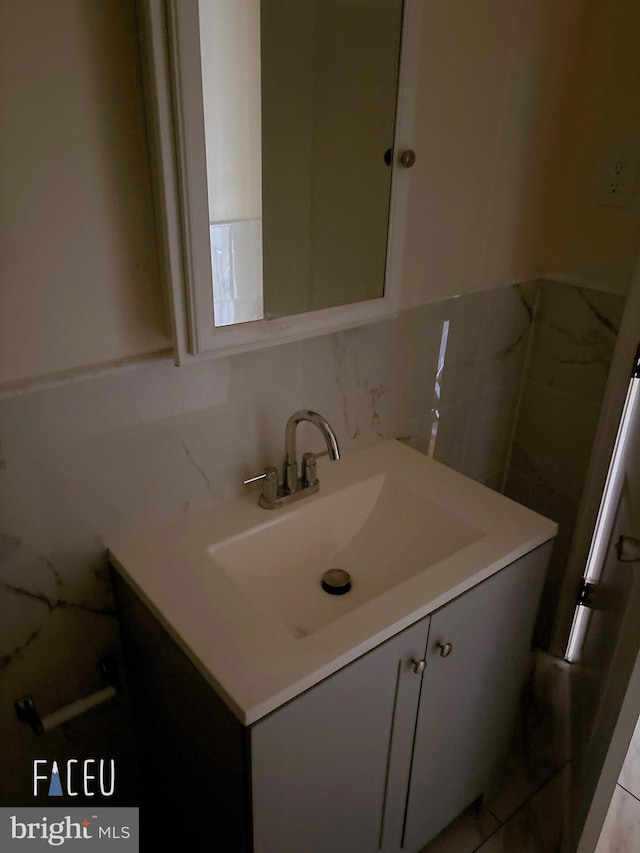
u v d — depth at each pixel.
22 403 0.91
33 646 1.08
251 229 0.98
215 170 0.91
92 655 1.17
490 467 1.88
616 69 1.40
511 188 1.48
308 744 0.94
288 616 1.13
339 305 1.15
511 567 1.16
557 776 1.63
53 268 0.88
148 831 1.45
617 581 1.39
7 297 0.86
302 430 1.31
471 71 1.27
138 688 1.20
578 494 1.77
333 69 1.02
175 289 0.92
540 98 1.43
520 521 1.22
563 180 1.56
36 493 0.98
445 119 1.27
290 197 1.03
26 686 1.10
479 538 1.17
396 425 1.52
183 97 0.81
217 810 1.03
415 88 1.07
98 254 0.91
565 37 1.40
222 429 1.17
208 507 1.21
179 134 0.83
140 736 1.30
